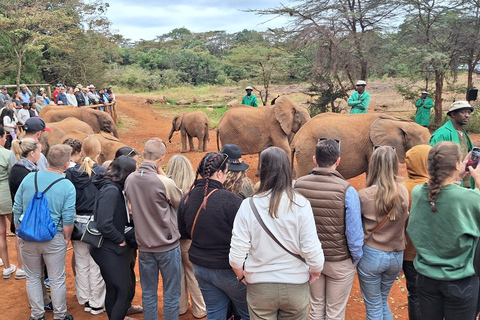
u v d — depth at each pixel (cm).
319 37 1944
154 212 382
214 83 5584
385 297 385
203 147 1551
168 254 392
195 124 1516
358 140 740
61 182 428
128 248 416
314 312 378
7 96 1452
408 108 2639
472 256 302
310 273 308
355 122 753
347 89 2144
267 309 302
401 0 1945
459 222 296
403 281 552
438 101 1973
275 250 294
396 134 709
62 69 3075
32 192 425
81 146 502
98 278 483
